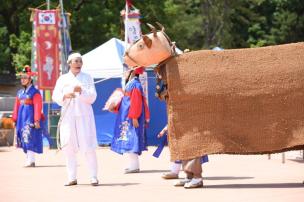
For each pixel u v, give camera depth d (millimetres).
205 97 16531
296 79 16391
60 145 17688
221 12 79938
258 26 82000
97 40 62500
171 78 16641
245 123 16500
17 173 21094
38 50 34156
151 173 20828
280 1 81188
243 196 14938
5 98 48000
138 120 21016
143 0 64562
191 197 14938
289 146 16375
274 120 16438
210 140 16516
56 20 34406
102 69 34938
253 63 16531
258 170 21109
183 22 76625
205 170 21250
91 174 17594
